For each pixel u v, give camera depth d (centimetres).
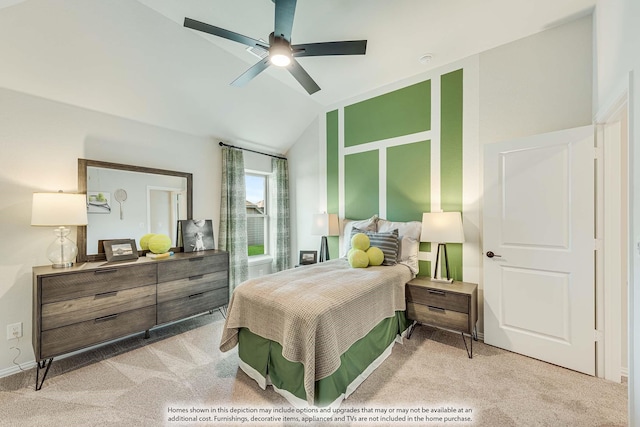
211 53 269
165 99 290
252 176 441
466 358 232
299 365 170
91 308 221
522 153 236
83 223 231
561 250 218
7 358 214
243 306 203
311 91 249
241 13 215
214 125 351
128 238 281
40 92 229
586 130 207
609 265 202
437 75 299
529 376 205
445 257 279
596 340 205
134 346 257
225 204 371
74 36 211
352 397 183
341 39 245
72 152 249
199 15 218
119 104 271
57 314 205
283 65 207
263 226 458
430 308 254
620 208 200
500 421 161
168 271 270
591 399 179
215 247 368
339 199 389
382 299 222
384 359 227
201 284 297
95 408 175
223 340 208
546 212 224
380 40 249
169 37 241
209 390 192
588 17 219
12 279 218
